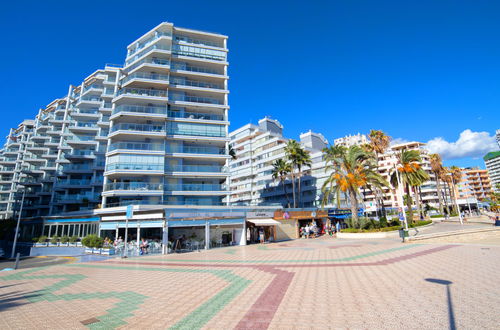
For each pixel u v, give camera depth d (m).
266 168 71.56
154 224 24.70
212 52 43.59
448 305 6.72
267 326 5.96
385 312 6.43
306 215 38.50
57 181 59.97
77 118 60.66
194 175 37.16
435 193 93.88
